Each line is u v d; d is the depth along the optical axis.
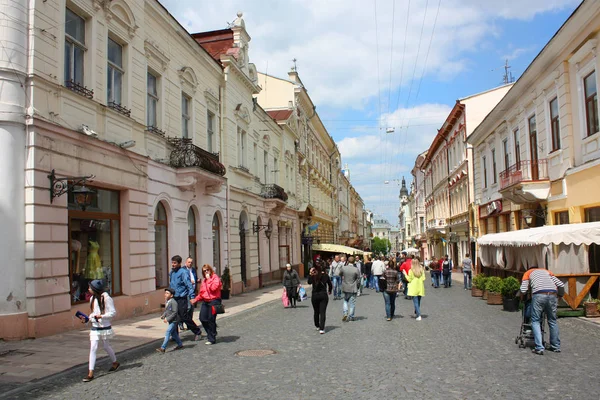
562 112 17.30
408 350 9.29
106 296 7.70
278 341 10.73
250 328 12.91
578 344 9.55
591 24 14.84
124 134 13.87
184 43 18.47
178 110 17.98
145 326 12.34
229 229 22.95
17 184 9.93
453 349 9.30
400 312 15.87
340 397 6.23
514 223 23.72
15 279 9.83
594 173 15.02
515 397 6.07
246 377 7.42
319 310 11.99
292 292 18.20
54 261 10.58
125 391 6.70
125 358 8.78
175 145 17.22
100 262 12.90
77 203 11.82
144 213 14.79
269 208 29.39
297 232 38.84
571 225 14.11
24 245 9.99
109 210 13.44
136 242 14.27
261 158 29.56
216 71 21.89
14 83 9.96
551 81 18.14
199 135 19.91
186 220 18.08
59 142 10.88
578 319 12.65
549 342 9.66
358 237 84.88
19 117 9.96
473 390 6.42
